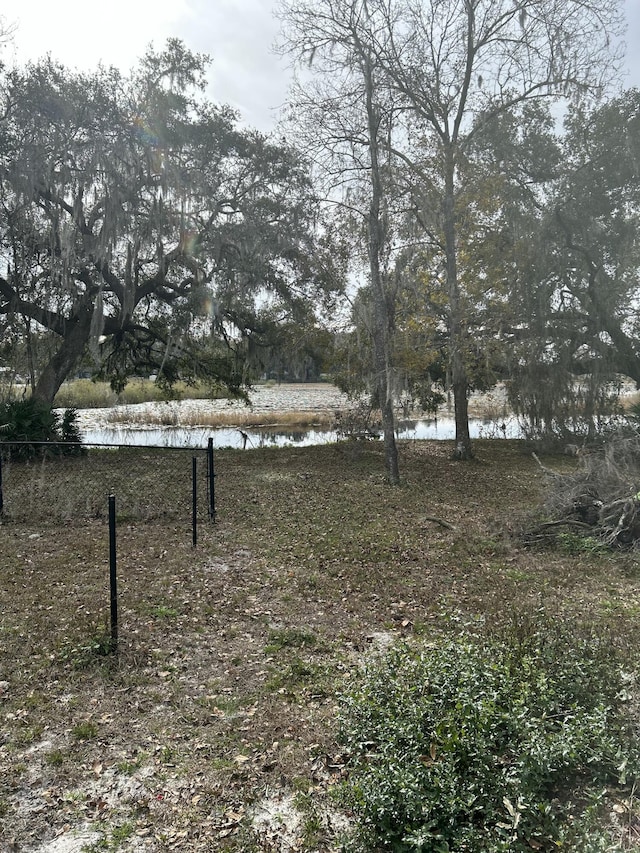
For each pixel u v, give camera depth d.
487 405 35.34
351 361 19.06
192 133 18.66
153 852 2.83
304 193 19.47
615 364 18.11
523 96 16.38
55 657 4.77
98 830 2.97
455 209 16.41
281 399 45.22
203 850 2.83
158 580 6.71
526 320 17.70
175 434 23.33
